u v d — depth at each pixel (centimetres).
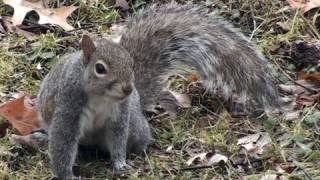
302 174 890
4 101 1052
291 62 1140
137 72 1016
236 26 1225
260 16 1234
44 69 1141
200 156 931
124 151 911
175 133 985
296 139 960
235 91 1037
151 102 1030
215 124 1008
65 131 862
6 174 898
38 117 983
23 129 978
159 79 1032
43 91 934
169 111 1038
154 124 1017
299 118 1008
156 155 949
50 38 1188
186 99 1059
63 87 859
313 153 927
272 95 1025
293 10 1235
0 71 1113
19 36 1209
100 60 819
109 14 1256
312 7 1228
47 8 1255
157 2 1274
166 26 1048
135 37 1038
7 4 1245
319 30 1219
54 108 891
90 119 874
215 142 967
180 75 1090
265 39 1181
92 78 826
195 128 1002
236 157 938
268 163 917
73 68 855
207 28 1051
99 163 937
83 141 930
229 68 1034
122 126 896
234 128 996
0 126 984
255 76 1028
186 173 903
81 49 876
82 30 1230
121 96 814
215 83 1042
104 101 859
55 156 871
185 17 1060
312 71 1110
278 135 978
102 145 938
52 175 898
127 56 824
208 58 1038
